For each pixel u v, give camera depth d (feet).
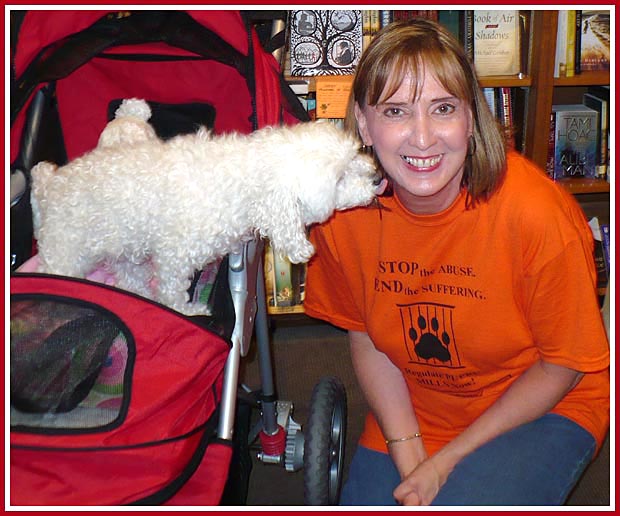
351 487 4.30
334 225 4.09
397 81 3.30
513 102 7.52
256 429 5.12
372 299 4.08
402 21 3.47
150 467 2.80
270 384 4.85
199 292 4.04
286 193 3.56
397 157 3.52
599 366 3.69
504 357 3.90
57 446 2.75
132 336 2.92
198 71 4.59
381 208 3.88
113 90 4.65
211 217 3.57
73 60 3.94
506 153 3.65
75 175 3.65
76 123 4.63
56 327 2.94
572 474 3.79
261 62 3.80
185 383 2.91
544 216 3.48
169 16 4.03
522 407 3.83
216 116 4.73
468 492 3.69
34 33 3.68
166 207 3.57
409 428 4.22
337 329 7.80
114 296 2.94
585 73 7.22
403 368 4.20
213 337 3.02
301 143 3.67
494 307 3.73
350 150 3.74
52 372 2.91
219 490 3.00
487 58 7.12
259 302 4.50
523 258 3.60
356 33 6.84
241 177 3.57
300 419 6.35
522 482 3.67
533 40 6.99
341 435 4.86
